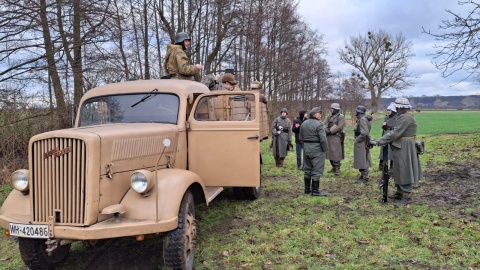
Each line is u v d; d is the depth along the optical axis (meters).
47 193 3.38
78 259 4.36
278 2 24.50
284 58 25.69
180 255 3.60
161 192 3.60
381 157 9.11
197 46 17.22
